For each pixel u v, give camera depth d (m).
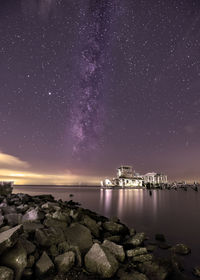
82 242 8.73
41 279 6.08
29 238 7.85
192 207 32.56
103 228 12.86
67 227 9.86
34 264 6.39
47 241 7.53
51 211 12.38
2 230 7.64
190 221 19.78
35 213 10.30
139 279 6.57
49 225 9.44
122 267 7.50
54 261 6.73
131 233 12.98
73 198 47.38
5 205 13.12
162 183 151.38
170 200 47.50
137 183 159.62
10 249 5.81
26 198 17.17
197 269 7.76
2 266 5.27
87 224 11.52
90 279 6.45
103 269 6.66
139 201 44.19
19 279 5.54
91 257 7.07
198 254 9.87
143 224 18.19
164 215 23.86
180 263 8.42
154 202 41.91
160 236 12.65
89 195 61.31
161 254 9.79
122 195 67.56
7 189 18.42
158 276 7.11
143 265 7.71
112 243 8.60
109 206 32.88
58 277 6.30
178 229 16.02
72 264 6.85
